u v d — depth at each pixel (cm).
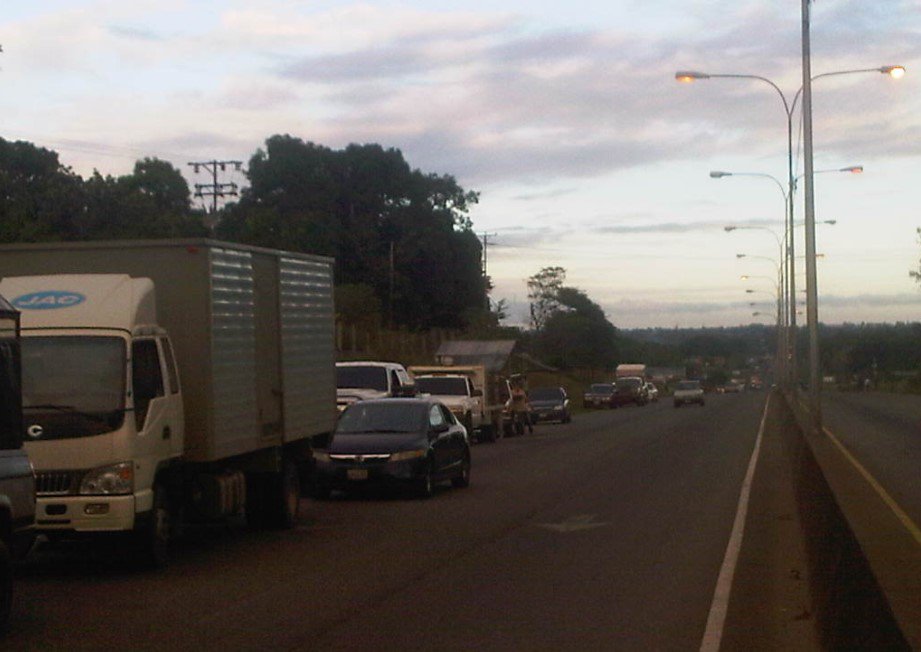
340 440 2069
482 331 7412
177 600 1150
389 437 2070
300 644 960
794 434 2491
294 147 6556
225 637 985
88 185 4847
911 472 2392
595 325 12244
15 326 1038
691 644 950
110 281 1321
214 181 6706
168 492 1382
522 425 4450
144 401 1276
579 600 1141
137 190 5259
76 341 1259
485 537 1589
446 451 2170
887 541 1421
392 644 959
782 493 2134
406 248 6706
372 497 2109
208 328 1400
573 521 1750
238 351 1494
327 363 1861
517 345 5266
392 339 5678
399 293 6638
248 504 1666
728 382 16825
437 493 2173
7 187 4831
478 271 7281
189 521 1457
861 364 12212
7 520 998
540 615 1071
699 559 1381
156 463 1295
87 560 1412
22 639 977
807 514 1331
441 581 1252
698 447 3431
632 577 1266
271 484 1659
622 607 1104
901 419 4753
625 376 9762
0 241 4003
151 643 963
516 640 970
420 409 2156
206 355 1398
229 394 1459
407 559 1404
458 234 7069
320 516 1842
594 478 2466
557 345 11962
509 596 1164
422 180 6888
